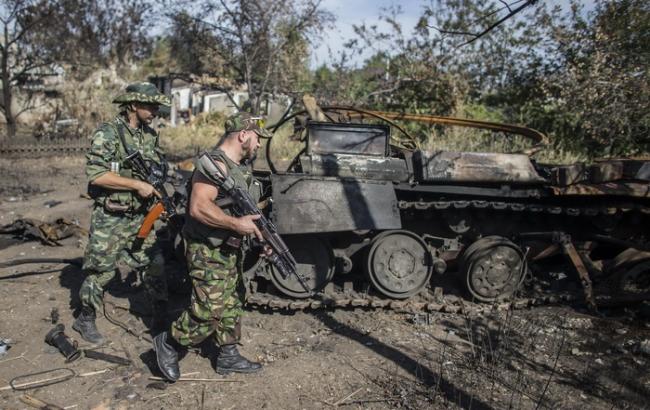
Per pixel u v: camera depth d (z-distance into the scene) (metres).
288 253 3.64
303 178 4.76
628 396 3.73
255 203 3.52
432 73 12.60
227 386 3.73
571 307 5.25
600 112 10.23
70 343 4.10
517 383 3.84
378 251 5.05
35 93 18.52
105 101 17.09
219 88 11.42
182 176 5.12
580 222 5.59
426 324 4.79
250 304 4.92
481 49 13.10
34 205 8.70
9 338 4.32
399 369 4.00
